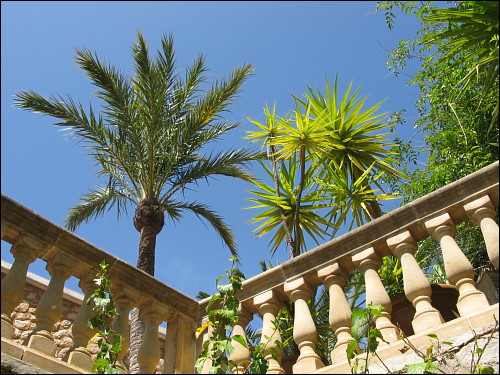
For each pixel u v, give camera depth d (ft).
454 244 12.53
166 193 34.78
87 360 12.16
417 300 12.29
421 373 10.40
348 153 30.17
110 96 33.09
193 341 14.65
